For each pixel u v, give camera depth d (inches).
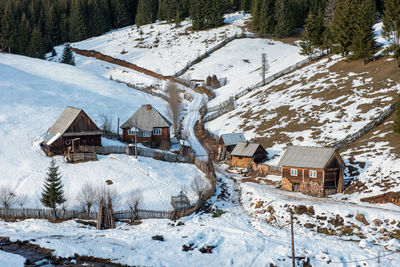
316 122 3152.1
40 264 1557.6
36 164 2514.8
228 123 3745.1
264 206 2133.4
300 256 1642.5
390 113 2886.3
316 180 2253.9
